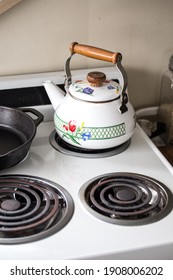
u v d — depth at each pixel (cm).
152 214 92
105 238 85
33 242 84
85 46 106
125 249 83
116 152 111
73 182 100
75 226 88
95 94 105
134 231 87
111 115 104
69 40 123
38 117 112
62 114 107
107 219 89
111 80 117
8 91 118
